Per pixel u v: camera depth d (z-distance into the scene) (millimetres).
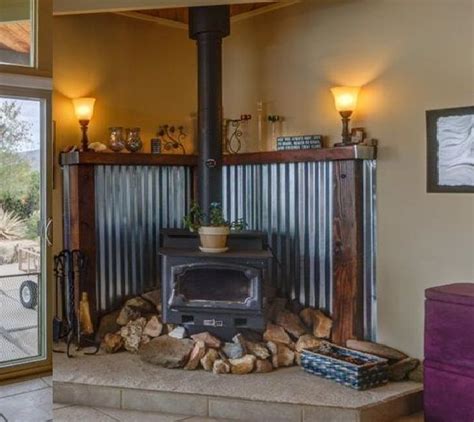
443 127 3430
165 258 3715
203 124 4004
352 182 3738
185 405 3229
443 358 3012
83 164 4051
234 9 4484
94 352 3881
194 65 4883
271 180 4258
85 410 3266
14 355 2162
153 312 4211
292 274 4152
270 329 3844
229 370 3512
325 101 4074
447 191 3418
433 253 3492
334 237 3842
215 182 4016
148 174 4434
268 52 4441
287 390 3256
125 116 4523
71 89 4215
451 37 3395
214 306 3662
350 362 3381
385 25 3711
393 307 3688
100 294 4191
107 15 4402
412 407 3264
